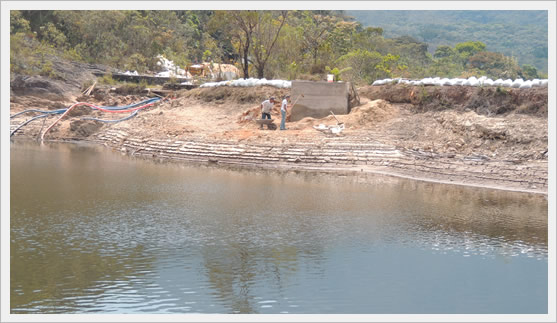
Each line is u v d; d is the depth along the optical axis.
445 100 28.23
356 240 14.76
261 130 29.34
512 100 26.30
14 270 12.25
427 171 23.53
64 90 46.38
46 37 58.47
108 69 56.66
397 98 30.02
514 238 15.09
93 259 13.00
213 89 36.81
